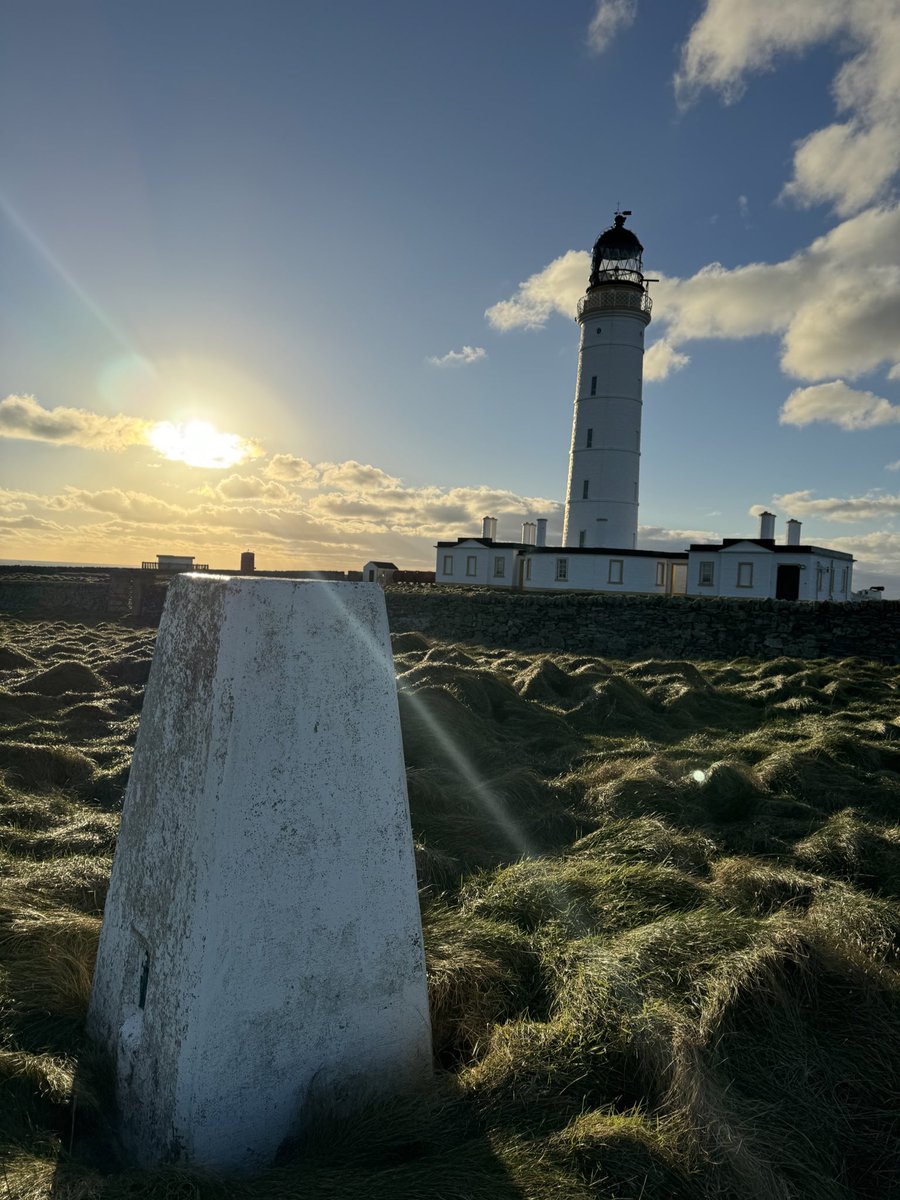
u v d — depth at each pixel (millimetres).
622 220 43656
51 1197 2020
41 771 7172
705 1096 2650
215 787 2408
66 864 4781
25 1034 2918
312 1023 2553
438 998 3273
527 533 49531
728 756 8258
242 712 2443
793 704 10906
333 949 2598
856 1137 2830
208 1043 2357
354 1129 2492
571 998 3248
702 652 21031
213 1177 2186
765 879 4758
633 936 3809
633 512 42375
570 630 22641
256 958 2443
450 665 11109
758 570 36094
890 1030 3271
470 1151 2383
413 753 7645
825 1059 3104
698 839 5609
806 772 7172
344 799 2635
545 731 9281
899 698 11750
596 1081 2750
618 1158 2336
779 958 3484
